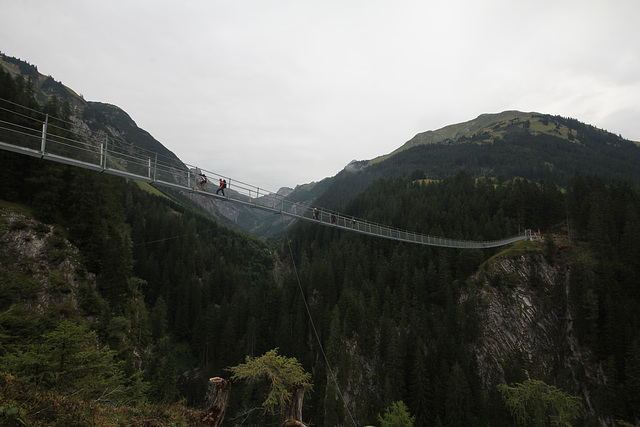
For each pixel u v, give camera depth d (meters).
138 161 19.81
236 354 67.56
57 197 30.67
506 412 44.62
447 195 113.56
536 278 65.88
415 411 47.59
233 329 70.31
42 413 6.67
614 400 46.78
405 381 52.88
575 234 76.62
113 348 27.56
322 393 54.53
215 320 76.06
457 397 44.50
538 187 93.38
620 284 59.84
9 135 15.09
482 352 58.53
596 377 51.47
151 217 105.25
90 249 31.70
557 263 68.31
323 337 67.38
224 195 24.09
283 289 81.69
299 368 18.67
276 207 27.77
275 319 75.62
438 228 80.44
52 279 26.23
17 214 26.89
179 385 54.25
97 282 31.61
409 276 72.31
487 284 65.94
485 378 56.09
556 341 59.66
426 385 48.59
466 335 59.75
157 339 61.94
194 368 71.69
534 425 21.30
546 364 57.31
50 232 28.59
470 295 64.25
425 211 101.12
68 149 16.94
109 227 36.19
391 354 51.12
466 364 50.84
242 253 134.88
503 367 56.69
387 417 33.88
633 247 63.56
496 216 89.56
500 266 67.56
